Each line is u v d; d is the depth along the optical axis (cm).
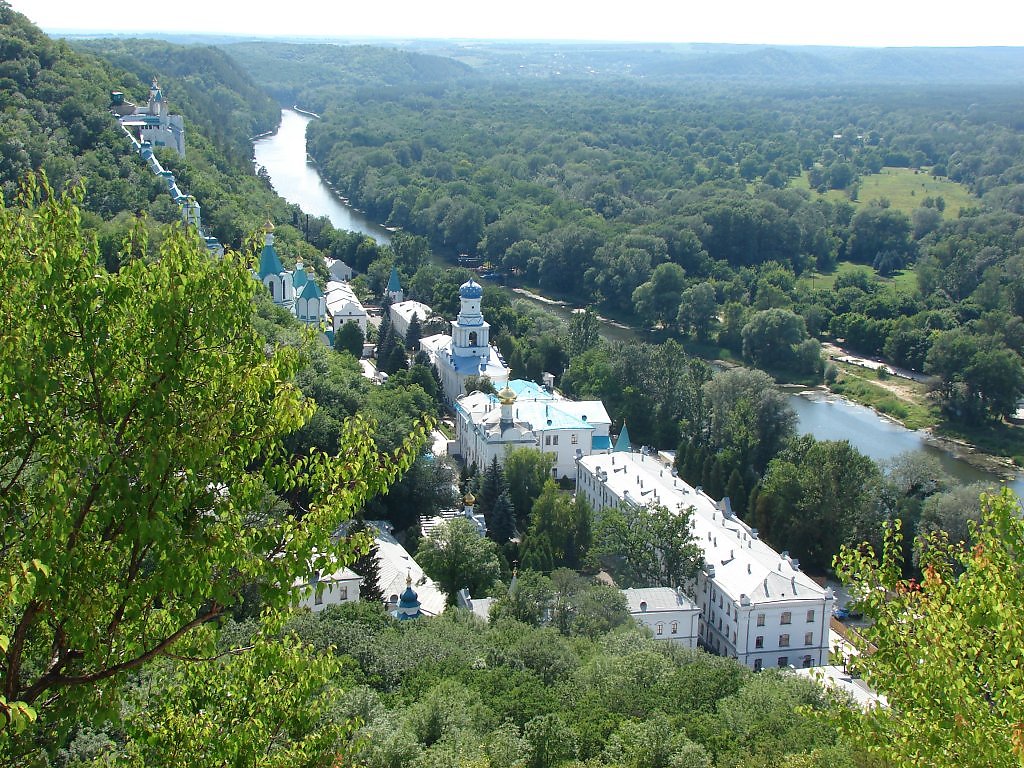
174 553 4725
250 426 5119
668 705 10569
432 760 8362
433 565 15538
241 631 10425
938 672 5628
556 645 12025
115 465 4600
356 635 11462
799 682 11244
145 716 5384
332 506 5100
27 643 5044
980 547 5994
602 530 16900
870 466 18825
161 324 4775
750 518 19188
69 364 4747
